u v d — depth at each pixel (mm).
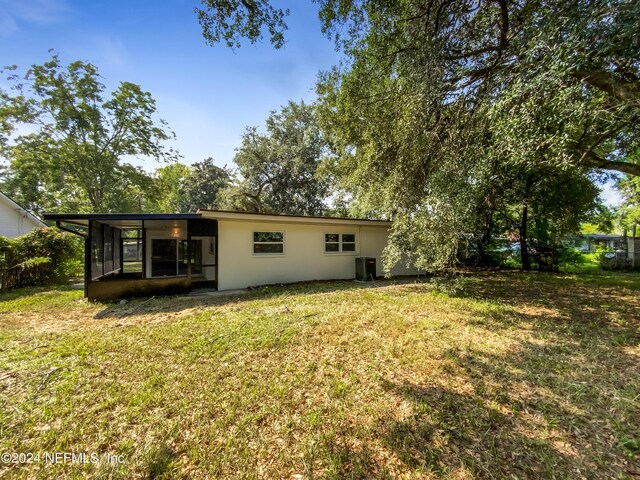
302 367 3270
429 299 6824
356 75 6801
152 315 5684
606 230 19500
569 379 2961
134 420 2332
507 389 2785
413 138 6324
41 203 20156
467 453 1966
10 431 2189
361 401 2598
